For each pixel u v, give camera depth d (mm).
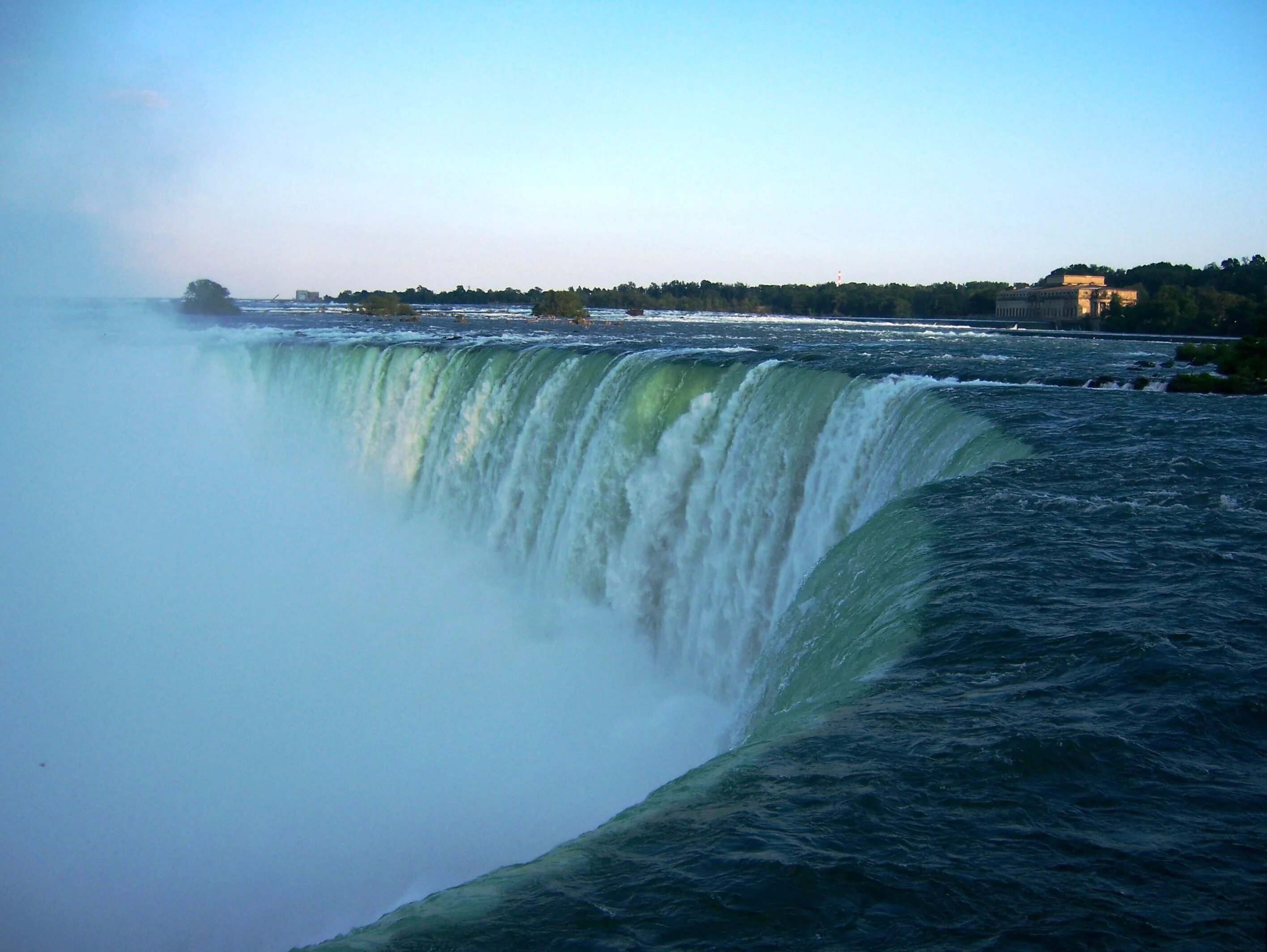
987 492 12891
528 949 4840
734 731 12047
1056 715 6832
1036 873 5199
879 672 7832
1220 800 5832
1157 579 9445
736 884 5223
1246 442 16281
